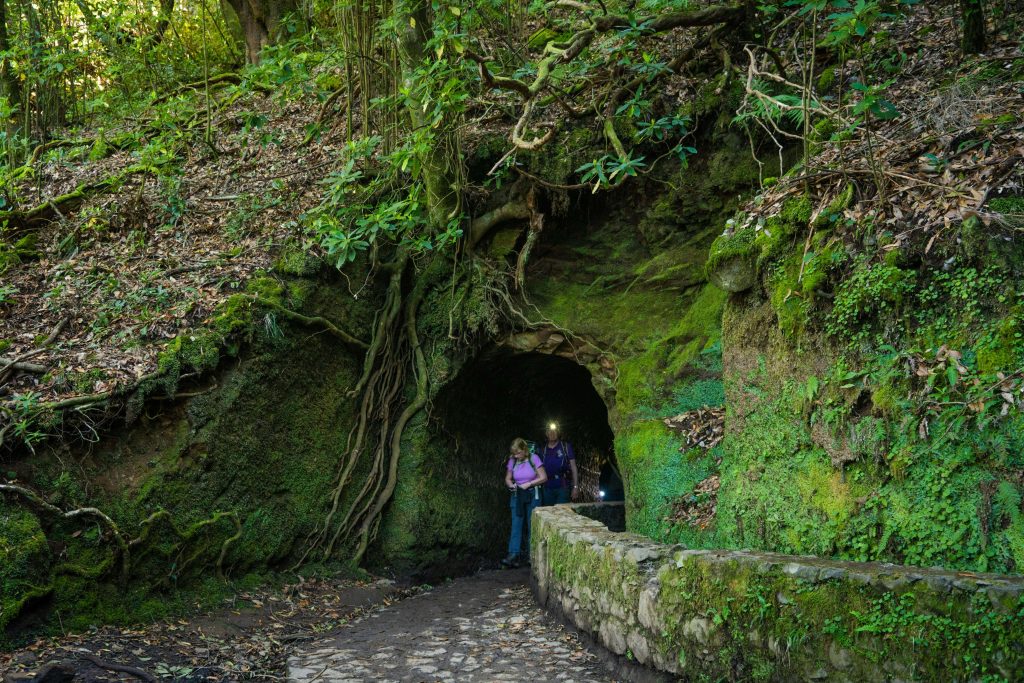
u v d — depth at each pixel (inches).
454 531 365.1
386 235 361.7
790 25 351.6
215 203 376.2
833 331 192.1
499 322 368.2
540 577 275.3
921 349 175.2
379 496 346.6
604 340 347.6
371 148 328.5
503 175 348.2
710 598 165.8
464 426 392.8
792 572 153.8
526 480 379.6
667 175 347.3
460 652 219.0
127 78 503.5
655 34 326.3
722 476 225.5
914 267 182.2
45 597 213.0
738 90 328.2
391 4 382.9
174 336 280.8
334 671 203.0
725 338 231.3
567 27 426.9
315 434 322.0
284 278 322.0
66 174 427.2
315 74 497.7
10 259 330.3
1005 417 155.9
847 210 206.2
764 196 240.1
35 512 222.7
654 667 179.2
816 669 147.3
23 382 256.5
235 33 610.5
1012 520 151.1
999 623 128.6
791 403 201.8
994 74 231.6
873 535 174.2
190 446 269.0
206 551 266.1
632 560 191.2
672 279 342.3
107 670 191.6
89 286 308.5
